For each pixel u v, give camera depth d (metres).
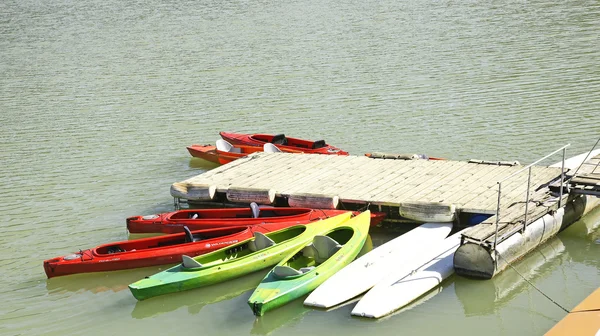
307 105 35.06
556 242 21.61
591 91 34.38
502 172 24.11
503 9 53.72
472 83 36.66
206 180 25.25
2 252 22.64
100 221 24.62
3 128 34.53
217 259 20.31
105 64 45.66
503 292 18.92
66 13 65.06
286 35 50.28
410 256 19.97
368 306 17.84
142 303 19.48
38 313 19.22
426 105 33.84
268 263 20.27
